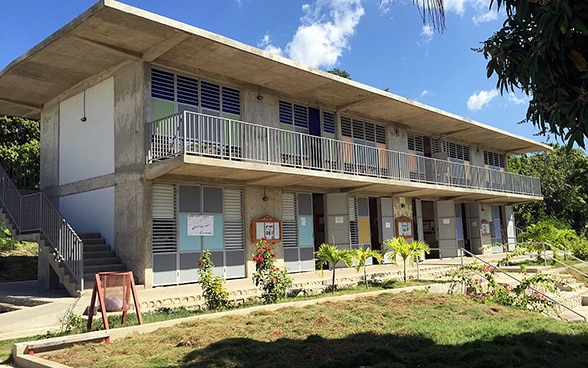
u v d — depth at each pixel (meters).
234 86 15.87
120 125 14.25
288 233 16.95
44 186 17.52
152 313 10.27
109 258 13.62
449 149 25.66
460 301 12.22
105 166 14.75
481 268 14.50
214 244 14.77
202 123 13.72
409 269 18.44
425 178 21.91
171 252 13.73
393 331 8.43
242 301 11.92
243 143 15.33
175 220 13.95
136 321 9.30
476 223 26.55
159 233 13.55
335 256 13.69
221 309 10.53
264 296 11.55
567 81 5.11
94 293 8.61
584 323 10.48
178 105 14.34
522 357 6.84
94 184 15.03
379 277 16.38
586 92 4.91
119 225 14.00
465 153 26.92
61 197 16.58
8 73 14.93
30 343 7.32
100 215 14.75
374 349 6.92
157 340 7.77
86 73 15.12
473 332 8.41
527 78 5.31
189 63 14.40
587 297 16.44
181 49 13.41
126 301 8.77
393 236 21.00
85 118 15.74
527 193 29.39
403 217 21.72
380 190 20.23
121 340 7.94
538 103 5.38
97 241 14.27
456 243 23.81
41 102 17.83
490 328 8.70
